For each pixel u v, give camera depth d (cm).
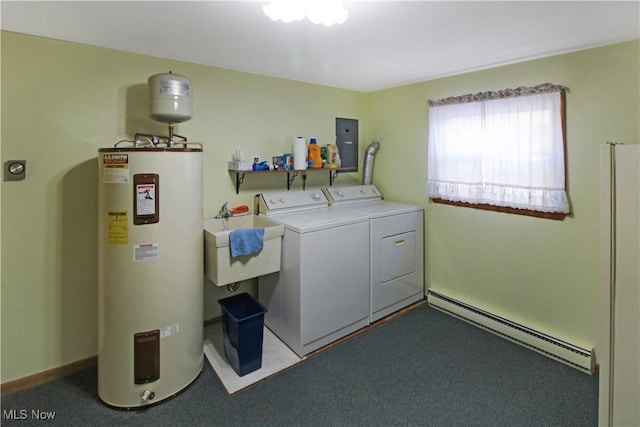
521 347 251
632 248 108
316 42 208
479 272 287
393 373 223
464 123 279
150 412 189
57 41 203
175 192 193
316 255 244
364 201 343
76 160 215
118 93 225
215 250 221
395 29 189
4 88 192
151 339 191
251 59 246
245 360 220
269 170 278
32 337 210
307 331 242
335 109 343
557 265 239
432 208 318
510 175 253
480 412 188
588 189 220
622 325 112
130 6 161
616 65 204
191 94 223
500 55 233
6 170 195
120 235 184
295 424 181
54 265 214
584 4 157
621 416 114
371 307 285
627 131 202
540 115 234
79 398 200
